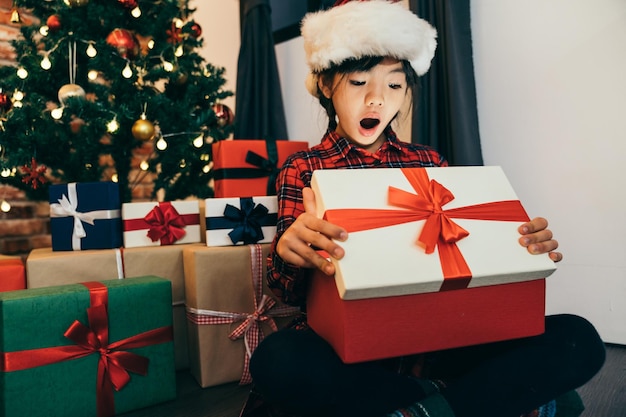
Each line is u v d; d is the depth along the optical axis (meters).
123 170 1.86
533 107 1.62
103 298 1.05
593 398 1.06
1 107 1.58
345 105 0.95
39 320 0.98
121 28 1.74
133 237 1.39
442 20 1.68
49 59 1.58
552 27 1.57
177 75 1.74
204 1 2.60
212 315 1.23
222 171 1.57
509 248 0.73
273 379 0.66
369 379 0.68
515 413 0.69
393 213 0.70
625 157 1.44
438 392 0.69
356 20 0.90
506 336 0.73
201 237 1.65
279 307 1.30
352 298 0.64
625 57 1.43
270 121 2.42
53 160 1.68
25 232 2.17
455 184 0.78
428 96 1.73
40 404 0.98
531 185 1.63
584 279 1.53
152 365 1.11
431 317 0.68
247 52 2.47
